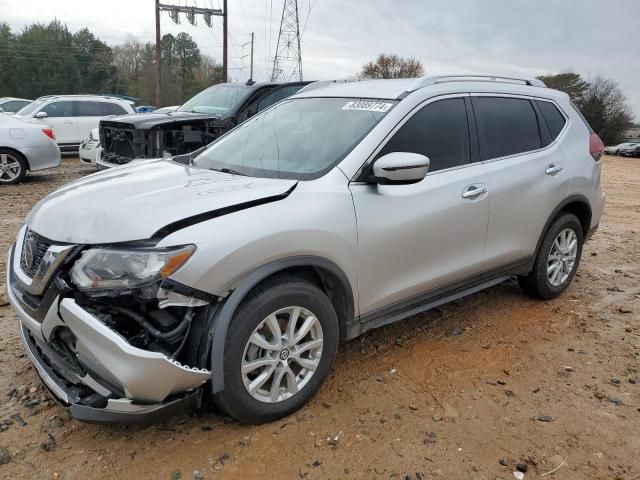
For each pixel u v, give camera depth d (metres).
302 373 3.03
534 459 2.74
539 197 4.27
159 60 33.50
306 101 4.09
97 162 8.64
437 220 3.51
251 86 8.74
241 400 2.75
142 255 2.46
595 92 66.62
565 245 4.78
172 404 2.56
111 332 2.40
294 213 2.84
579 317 4.48
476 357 3.76
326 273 3.04
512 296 4.92
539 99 4.54
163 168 3.64
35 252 2.77
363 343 3.93
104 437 2.83
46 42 69.62
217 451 2.74
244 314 2.68
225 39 33.00
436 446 2.82
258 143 3.79
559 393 3.34
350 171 3.18
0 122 10.10
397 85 3.81
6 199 8.79
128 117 8.27
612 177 18.81
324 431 2.91
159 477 2.57
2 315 4.19
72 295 2.54
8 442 2.77
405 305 3.53
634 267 5.97
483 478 2.61
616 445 2.86
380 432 2.92
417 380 3.44
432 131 3.63
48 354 2.73
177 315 2.60
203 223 2.59
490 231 3.93
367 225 3.14
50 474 2.57
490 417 3.07
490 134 4.02
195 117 7.94
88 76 74.19
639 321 4.43
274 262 2.74
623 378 3.53
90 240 2.57
